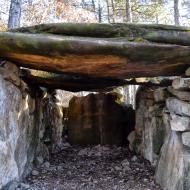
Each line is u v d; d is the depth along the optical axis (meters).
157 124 5.10
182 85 3.86
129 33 3.32
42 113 5.85
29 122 4.87
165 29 3.32
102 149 7.09
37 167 5.32
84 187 4.26
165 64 3.63
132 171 5.04
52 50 3.29
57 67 3.97
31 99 4.99
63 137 7.98
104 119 7.61
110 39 3.27
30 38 3.26
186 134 3.72
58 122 7.29
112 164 5.62
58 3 12.99
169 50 3.27
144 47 3.22
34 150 5.24
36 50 3.34
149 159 5.43
